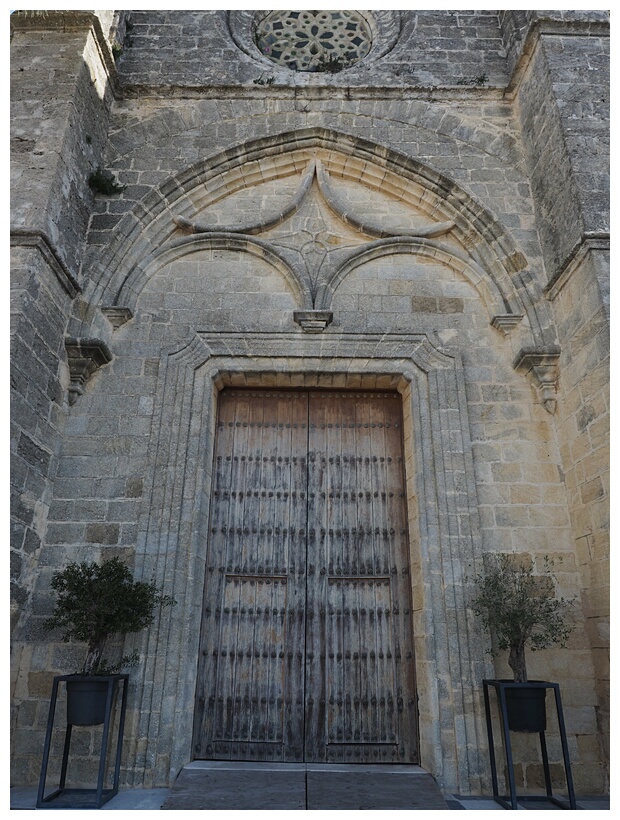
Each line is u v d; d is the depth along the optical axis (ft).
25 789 18.51
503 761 19.35
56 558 21.34
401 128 28.32
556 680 20.39
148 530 21.50
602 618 19.94
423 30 30.94
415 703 21.38
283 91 28.94
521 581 20.72
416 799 17.34
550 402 23.58
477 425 23.50
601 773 19.43
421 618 21.31
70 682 18.16
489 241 26.27
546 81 25.79
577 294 22.63
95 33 26.48
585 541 21.12
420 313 25.30
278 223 26.84
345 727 21.16
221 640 22.04
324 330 24.62
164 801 17.22
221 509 23.72
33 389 20.95
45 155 23.11
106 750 17.43
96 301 24.71
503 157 27.76
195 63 29.71
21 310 20.31
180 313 25.13
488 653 20.15
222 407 25.21
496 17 31.27
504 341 24.93
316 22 33.71
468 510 21.90
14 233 21.42
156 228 26.61
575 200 22.95
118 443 22.95
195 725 21.03
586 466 21.25
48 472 21.94
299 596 22.67
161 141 27.91
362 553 23.26
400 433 25.05
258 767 19.85
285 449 24.68
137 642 20.07
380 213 27.53
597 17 26.63
